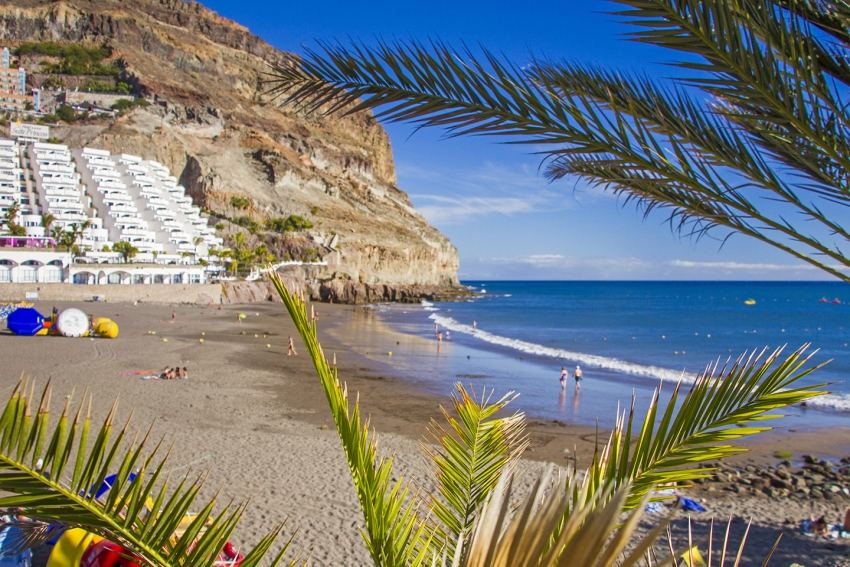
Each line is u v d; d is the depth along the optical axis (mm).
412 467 13078
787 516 10984
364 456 2799
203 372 26656
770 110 2816
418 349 41531
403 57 2781
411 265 155375
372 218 166875
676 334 58469
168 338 40688
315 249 124312
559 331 61250
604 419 20719
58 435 1936
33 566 7395
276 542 9273
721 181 2855
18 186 93000
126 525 2068
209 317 60156
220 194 136125
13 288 62594
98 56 178375
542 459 14867
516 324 70000
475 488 3609
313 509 10625
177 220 105938
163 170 112938
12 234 79812
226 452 13836
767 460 15664
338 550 9102
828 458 16000
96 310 58281
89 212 95625
